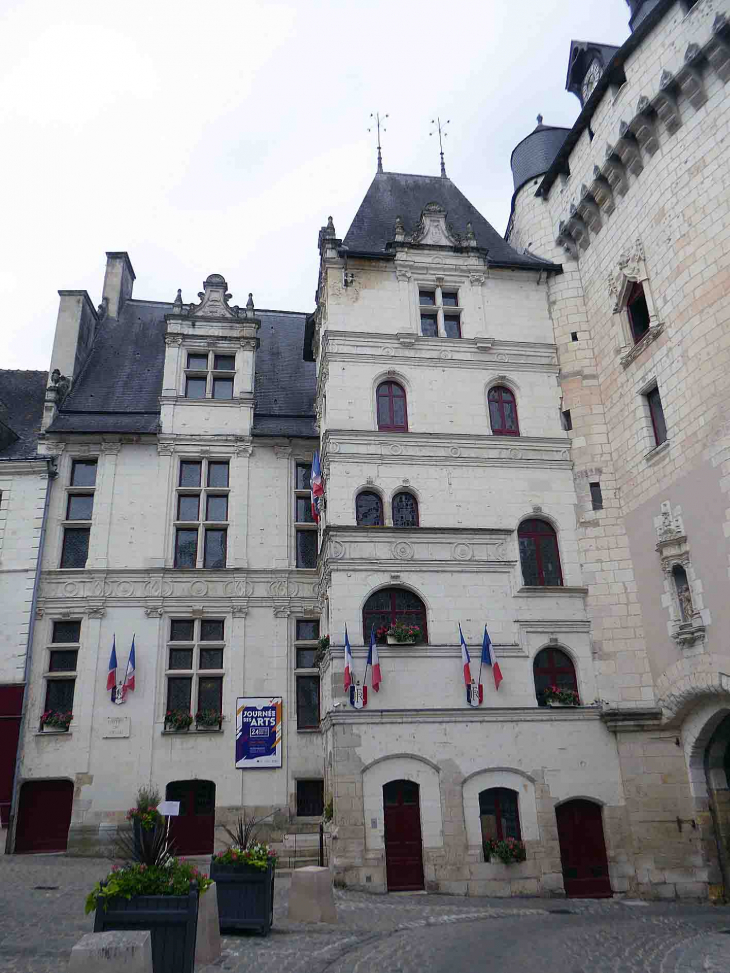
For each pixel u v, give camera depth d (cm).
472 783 1936
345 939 1208
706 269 1941
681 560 1955
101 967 777
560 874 1889
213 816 2289
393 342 2364
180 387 2725
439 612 2081
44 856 2161
